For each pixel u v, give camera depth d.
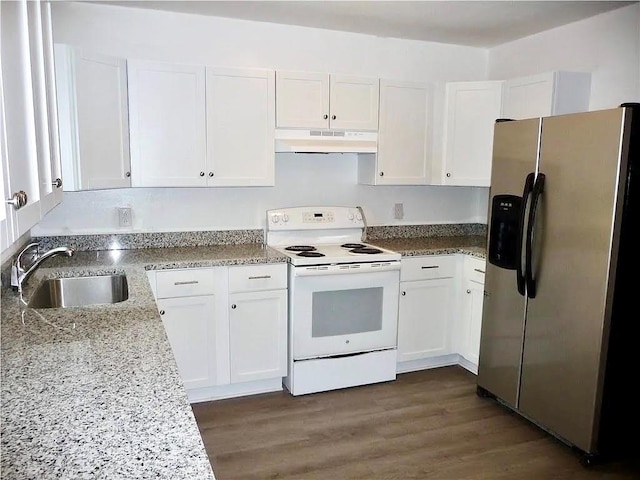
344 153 3.75
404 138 3.64
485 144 3.61
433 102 3.70
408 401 3.16
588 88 3.27
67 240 3.20
